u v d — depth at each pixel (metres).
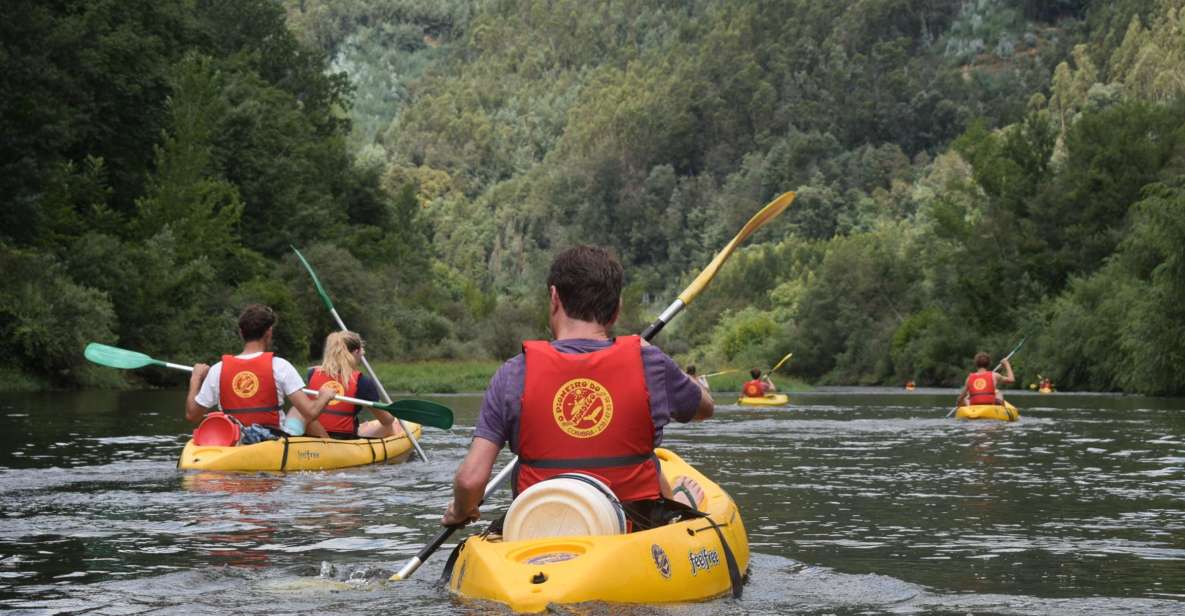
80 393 25.48
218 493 6.89
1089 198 52.94
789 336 77.50
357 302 48.53
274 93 51.16
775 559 4.63
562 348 3.93
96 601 3.76
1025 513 6.11
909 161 176.12
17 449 10.03
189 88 37.16
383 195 63.06
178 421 14.54
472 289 92.50
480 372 45.19
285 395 8.58
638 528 3.89
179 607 3.65
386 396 9.66
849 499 6.79
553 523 3.64
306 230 50.00
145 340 32.91
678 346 107.94
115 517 5.84
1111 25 174.00
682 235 176.25
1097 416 17.98
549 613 3.21
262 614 3.54
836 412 21.11
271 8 57.25
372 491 7.07
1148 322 30.30
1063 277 53.16
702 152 194.88
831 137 171.00
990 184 57.22
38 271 27.86
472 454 3.83
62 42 29.47
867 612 3.60
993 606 3.71
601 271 3.99
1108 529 5.48
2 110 27.83
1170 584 4.10
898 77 182.88
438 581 4.04
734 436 13.23
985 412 16.52
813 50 196.12
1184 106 54.06
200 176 40.22
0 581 4.11
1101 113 54.16
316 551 4.80
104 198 35.03
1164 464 9.18
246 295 38.75
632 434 3.87
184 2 42.53
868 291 72.62
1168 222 29.73
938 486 7.53
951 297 62.38
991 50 194.62
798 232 154.00
